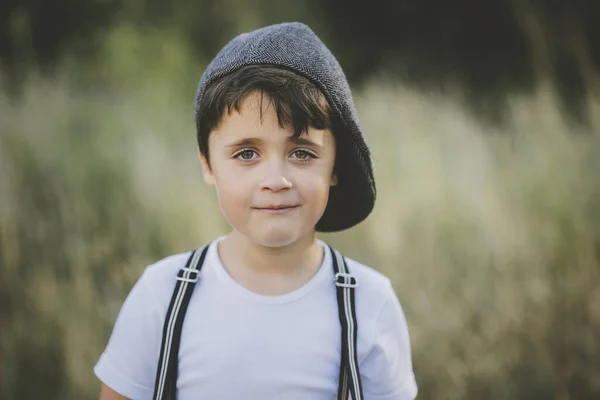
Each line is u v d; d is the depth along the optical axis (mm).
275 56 916
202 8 3273
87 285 2332
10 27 3004
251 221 901
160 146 2660
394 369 1034
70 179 2480
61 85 2799
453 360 2434
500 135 3141
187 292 976
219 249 1031
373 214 2635
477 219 2678
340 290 1004
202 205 2541
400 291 2520
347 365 946
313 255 1023
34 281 2316
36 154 2500
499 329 2506
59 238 2391
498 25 3602
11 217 2371
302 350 952
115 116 2707
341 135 999
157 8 3189
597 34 3609
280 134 878
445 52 3637
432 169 2793
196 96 1004
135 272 2379
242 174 896
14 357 2215
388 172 2754
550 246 2693
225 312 960
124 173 2535
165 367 936
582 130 3166
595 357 2488
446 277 2564
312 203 911
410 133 2928
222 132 908
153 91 2846
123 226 2447
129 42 2967
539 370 2453
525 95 3357
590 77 3408
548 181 2869
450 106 3236
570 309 2584
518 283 2596
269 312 963
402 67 3566
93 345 2264
